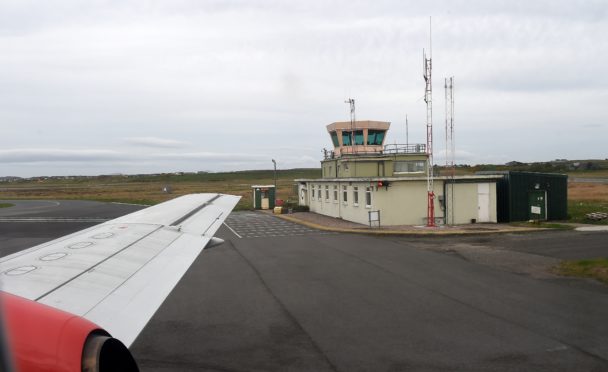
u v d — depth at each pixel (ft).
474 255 67.92
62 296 13.25
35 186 612.70
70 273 15.53
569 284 49.19
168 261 19.35
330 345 32.42
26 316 8.56
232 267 61.62
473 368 28.27
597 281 50.11
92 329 9.37
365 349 31.60
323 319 38.42
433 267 59.77
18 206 218.18
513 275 54.08
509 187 108.17
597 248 70.54
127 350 9.66
